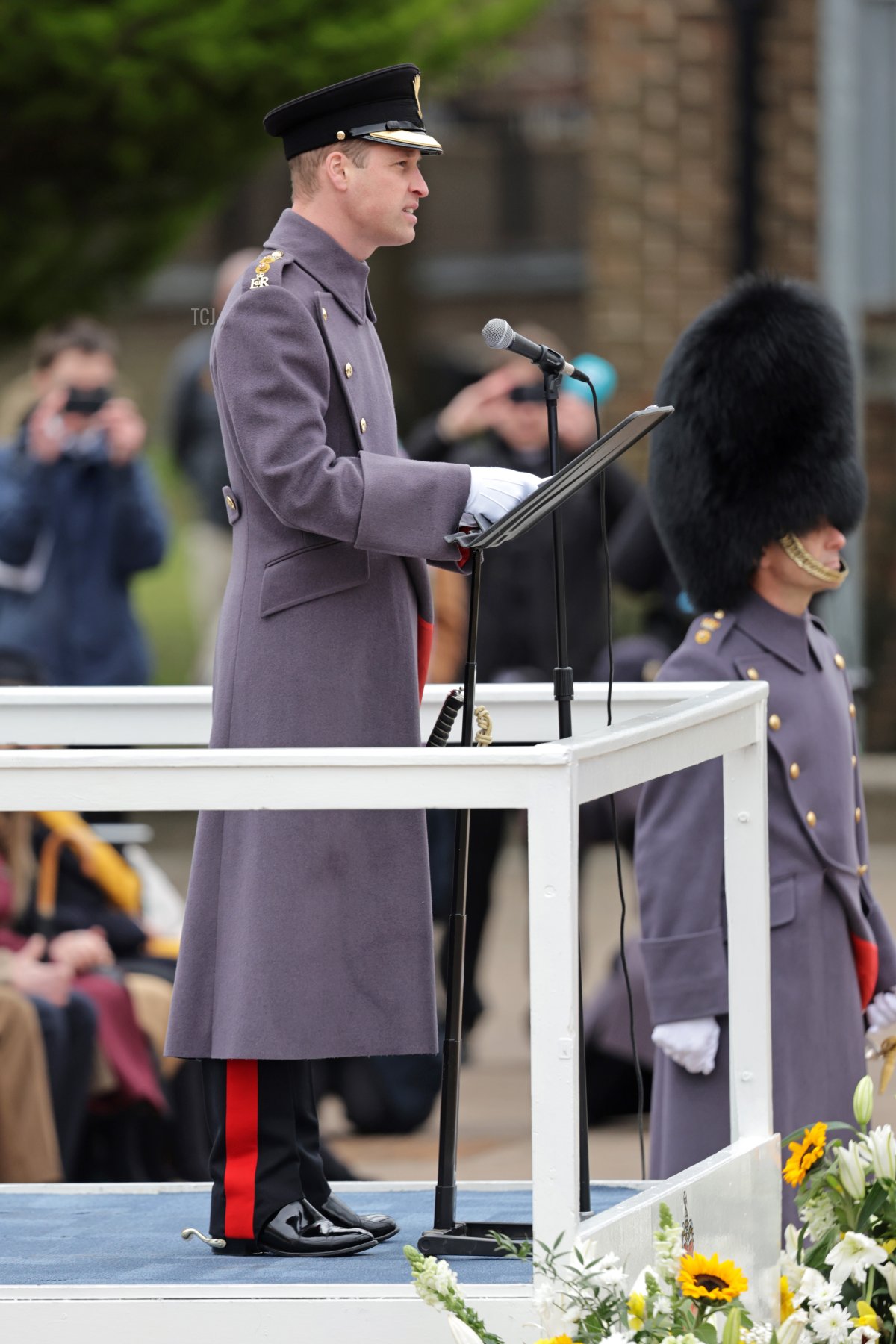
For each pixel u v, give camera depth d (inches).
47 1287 416.2
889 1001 585.9
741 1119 491.8
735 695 469.4
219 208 1505.9
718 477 570.3
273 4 1325.0
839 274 1689.2
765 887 489.1
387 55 1346.0
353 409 459.2
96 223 1446.9
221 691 463.5
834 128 1684.3
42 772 395.5
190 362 1448.1
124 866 837.2
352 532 442.6
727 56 1777.8
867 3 1684.3
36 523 1066.7
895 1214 464.1
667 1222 413.1
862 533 1667.1
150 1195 559.2
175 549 2815.0
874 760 1674.5
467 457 1055.0
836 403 570.3
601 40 1792.6
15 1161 731.4
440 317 3341.5
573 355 3186.5
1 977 772.0
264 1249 461.4
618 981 912.9
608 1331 391.5
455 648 1031.0
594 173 1801.2
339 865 453.4
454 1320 385.7
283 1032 447.8
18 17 1286.9
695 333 580.1
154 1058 786.2
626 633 1446.9
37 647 1065.5
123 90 1318.9
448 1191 460.1
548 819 390.0
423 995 457.4
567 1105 391.5
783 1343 420.8
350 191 465.7
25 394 1139.9
